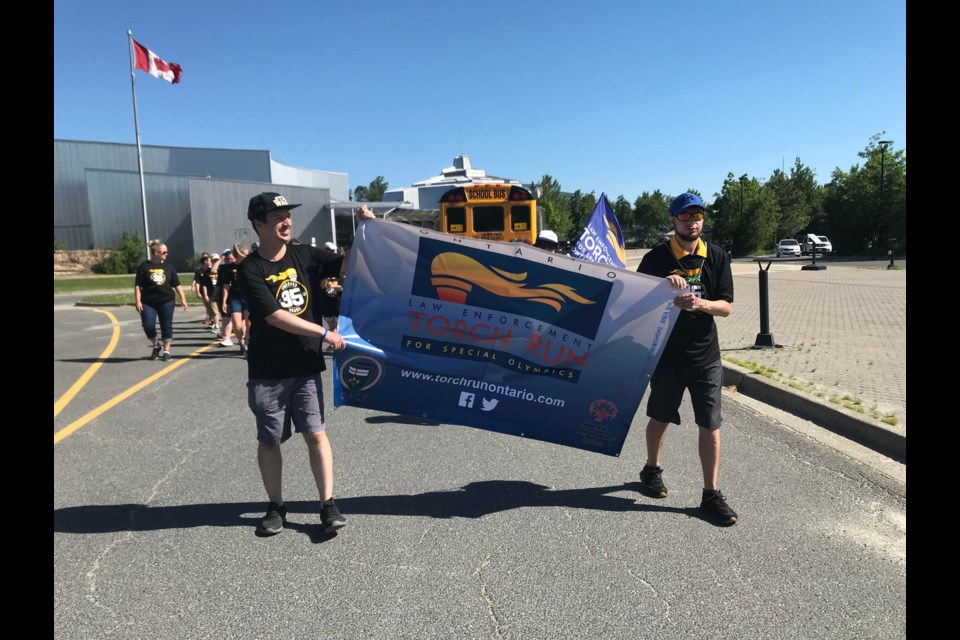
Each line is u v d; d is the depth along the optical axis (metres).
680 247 3.99
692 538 3.54
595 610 2.84
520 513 3.91
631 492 4.23
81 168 51.53
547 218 75.38
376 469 4.74
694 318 3.88
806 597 2.93
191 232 47.31
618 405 4.09
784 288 19.84
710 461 3.84
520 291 4.04
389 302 4.05
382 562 3.31
